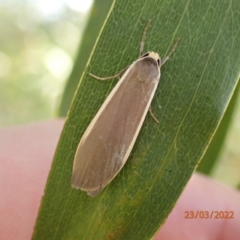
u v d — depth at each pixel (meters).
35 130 0.07
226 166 0.10
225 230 0.07
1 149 0.06
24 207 0.06
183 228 0.07
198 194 0.07
